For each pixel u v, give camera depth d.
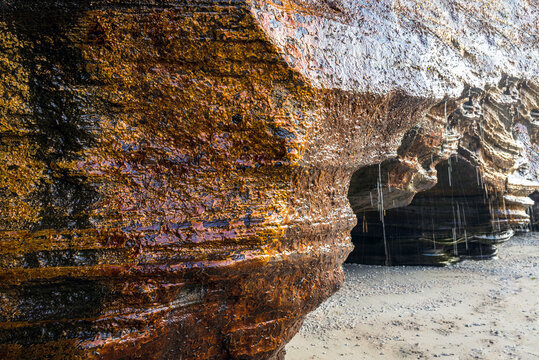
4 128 3.40
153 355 3.60
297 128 3.95
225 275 3.67
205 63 3.68
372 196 9.66
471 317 8.62
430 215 12.84
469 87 8.87
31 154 3.45
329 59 4.56
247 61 3.77
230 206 3.72
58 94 3.49
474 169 11.44
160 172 3.62
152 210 3.55
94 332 3.38
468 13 9.87
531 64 12.31
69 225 3.41
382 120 5.73
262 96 3.82
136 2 3.56
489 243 13.42
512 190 12.88
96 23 3.51
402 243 13.39
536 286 10.77
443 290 10.60
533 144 15.09
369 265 13.68
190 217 3.61
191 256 3.55
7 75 3.42
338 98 4.55
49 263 3.31
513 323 8.25
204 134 3.71
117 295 3.43
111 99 3.54
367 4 5.91
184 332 3.75
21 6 3.42
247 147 3.80
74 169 3.46
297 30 4.26
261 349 4.32
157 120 3.63
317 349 7.02
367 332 7.84
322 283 4.87
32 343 3.32
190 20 3.61
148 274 3.43
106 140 3.53
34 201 3.40
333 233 5.04
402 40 6.39
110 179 3.53
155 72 3.60
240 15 3.67
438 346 7.21
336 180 5.13
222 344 4.07
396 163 8.65
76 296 3.40
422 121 8.18
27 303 3.32
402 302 9.66
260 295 4.11
